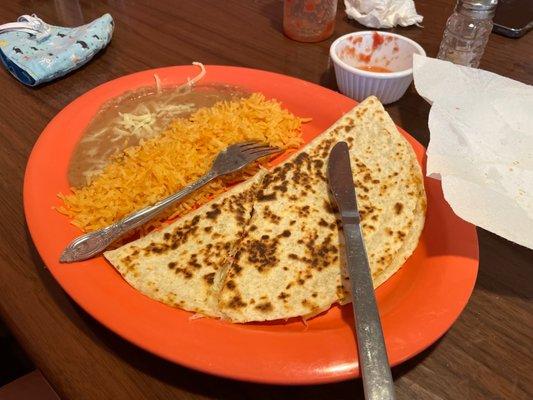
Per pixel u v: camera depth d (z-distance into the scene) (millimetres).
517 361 208
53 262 222
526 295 236
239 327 208
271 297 230
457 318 218
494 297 234
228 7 506
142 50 428
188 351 186
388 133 318
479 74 333
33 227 240
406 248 255
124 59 416
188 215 268
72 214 259
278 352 186
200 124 331
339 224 268
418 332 198
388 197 283
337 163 290
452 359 208
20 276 234
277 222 265
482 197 252
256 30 466
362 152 309
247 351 186
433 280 223
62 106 357
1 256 243
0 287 228
